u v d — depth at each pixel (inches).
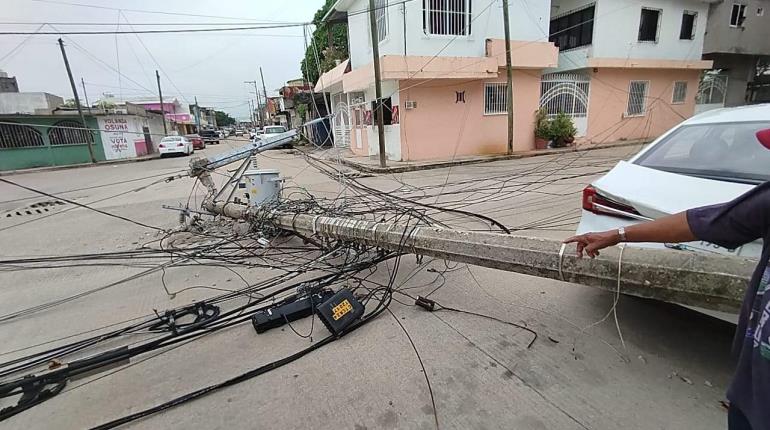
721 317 86.6
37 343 126.1
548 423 80.0
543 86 620.4
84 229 270.1
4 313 148.6
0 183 594.2
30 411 93.9
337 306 117.8
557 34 716.0
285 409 88.7
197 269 180.7
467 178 391.5
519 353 103.0
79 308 149.3
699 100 815.1
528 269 108.3
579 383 90.7
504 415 82.7
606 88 671.8
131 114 987.9
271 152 960.3
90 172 700.7
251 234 226.2
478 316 122.9
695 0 706.8
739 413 49.6
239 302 144.7
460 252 124.2
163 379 102.5
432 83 536.7
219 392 95.7
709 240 51.1
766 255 46.0
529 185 329.7
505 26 516.1
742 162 103.4
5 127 813.2
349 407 87.9
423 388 92.4
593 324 114.0
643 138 723.4
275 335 120.1
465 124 569.6
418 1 499.5
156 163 830.5
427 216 225.8
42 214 331.6
